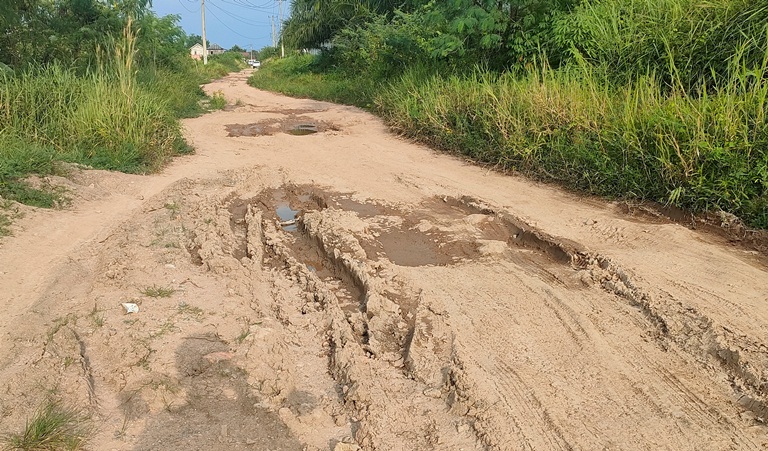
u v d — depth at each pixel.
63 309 4.02
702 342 3.72
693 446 2.88
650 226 5.71
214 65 38.31
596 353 3.71
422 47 14.35
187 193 7.03
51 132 8.30
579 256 5.26
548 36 10.25
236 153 9.57
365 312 4.32
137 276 4.64
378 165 8.83
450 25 11.41
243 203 7.11
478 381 3.37
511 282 4.80
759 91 6.08
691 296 4.25
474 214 6.56
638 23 8.56
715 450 2.85
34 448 2.66
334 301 4.44
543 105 8.08
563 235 5.73
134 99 9.19
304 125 12.77
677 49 7.83
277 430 2.97
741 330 3.74
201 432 2.90
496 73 10.92
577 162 7.22
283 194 7.52
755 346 3.55
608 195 6.90
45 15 13.23
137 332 3.71
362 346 3.88
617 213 6.43
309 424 3.06
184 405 3.09
